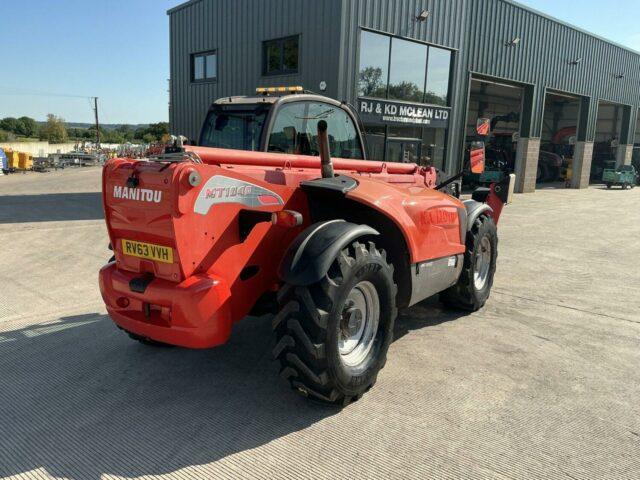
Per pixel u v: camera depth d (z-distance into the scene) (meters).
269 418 2.94
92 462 2.54
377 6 13.38
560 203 16.86
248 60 14.91
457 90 16.66
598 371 3.62
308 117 4.38
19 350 3.84
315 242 2.82
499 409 3.06
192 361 3.68
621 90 25.94
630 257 7.83
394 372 3.53
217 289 2.74
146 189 2.70
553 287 5.90
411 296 3.62
